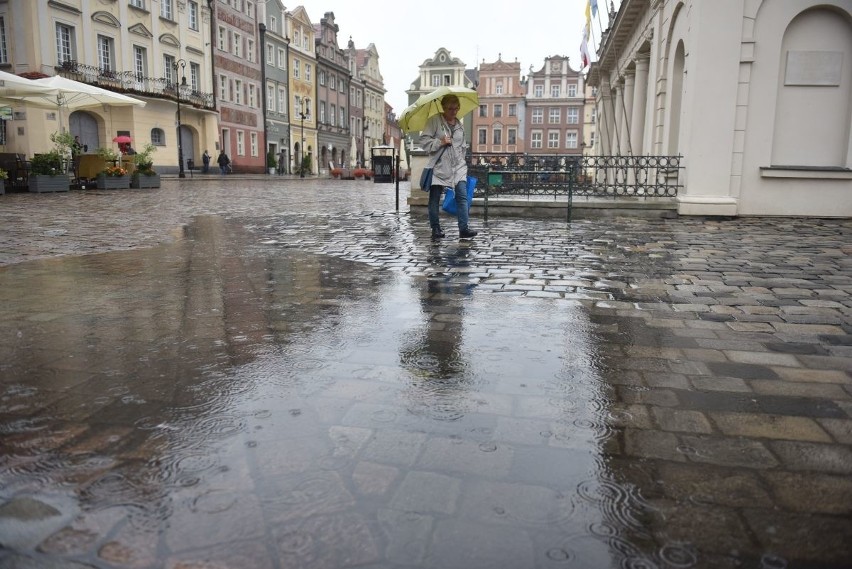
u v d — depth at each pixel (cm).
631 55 2067
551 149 8762
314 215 1153
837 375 302
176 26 4081
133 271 562
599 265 608
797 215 1128
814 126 1121
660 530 174
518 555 161
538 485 196
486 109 8850
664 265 610
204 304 437
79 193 1844
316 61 6700
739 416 253
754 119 1117
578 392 277
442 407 258
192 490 192
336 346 341
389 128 10194
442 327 381
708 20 1097
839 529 175
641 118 1983
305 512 180
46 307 423
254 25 5316
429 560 159
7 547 164
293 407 257
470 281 525
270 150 5750
